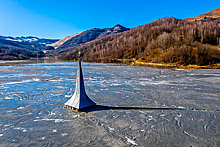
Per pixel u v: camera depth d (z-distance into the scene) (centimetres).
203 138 893
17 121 1081
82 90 1330
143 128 1005
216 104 1502
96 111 1280
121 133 938
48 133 923
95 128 994
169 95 1822
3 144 802
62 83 2448
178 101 1593
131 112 1278
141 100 1612
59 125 1028
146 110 1331
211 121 1123
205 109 1367
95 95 1784
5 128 979
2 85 2247
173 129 997
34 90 1966
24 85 2269
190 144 830
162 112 1291
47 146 792
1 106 1374
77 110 1268
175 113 1272
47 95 1739
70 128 990
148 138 883
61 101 1527
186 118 1173
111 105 1442
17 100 1549
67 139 860
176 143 838
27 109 1308
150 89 2138
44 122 1070
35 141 837
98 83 2558
